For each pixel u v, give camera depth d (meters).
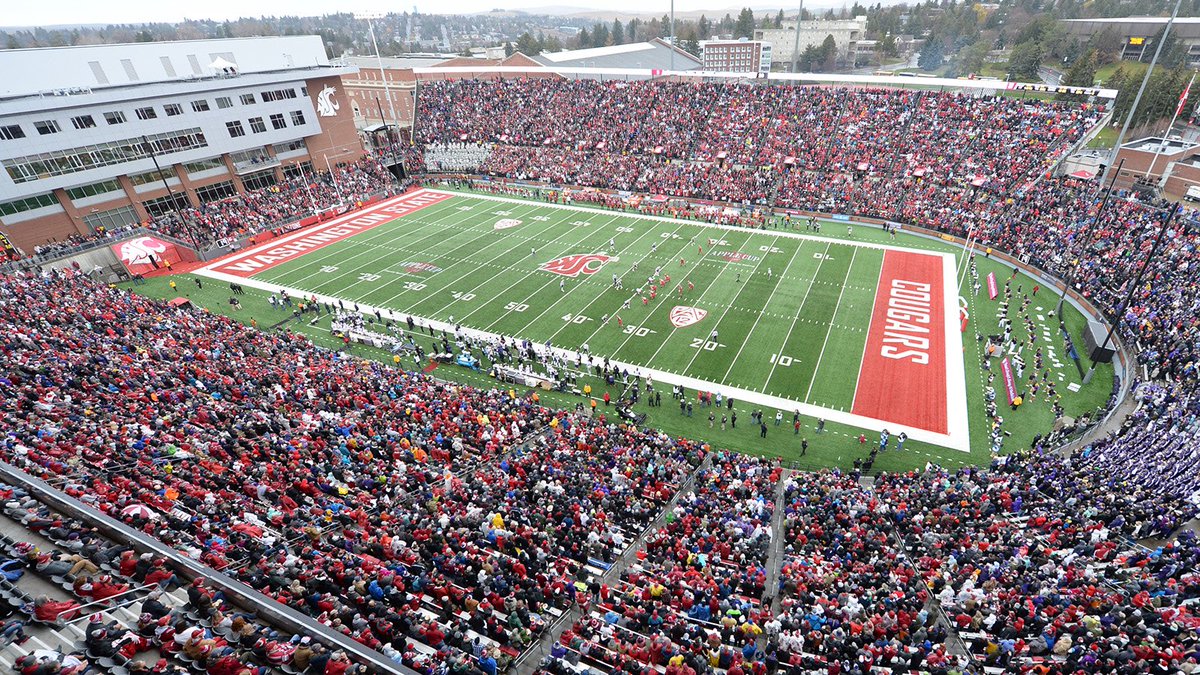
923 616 17.00
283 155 74.88
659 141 77.50
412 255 58.53
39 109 53.06
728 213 65.25
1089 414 32.50
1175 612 16.58
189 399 28.20
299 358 37.19
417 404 31.61
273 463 22.89
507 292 49.97
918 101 69.69
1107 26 116.25
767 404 35.34
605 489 24.31
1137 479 25.55
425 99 93.50
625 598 18.19
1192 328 35.03
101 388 27.45
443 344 42.16
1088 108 61.81
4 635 11.12
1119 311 39.50
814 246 57.28
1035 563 20.16
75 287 43.94
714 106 78.25
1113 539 21.23
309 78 74.94
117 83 64.31
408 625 15.03
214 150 67.00
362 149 84.56
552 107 86.19
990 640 16.44
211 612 12.84
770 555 21.66
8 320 35.44
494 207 72.94
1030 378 36.50
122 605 12.62
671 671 13.95
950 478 28.31
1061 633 16.20
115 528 14.91
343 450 25.05
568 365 39.72
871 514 23.38
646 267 53.81
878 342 40.91
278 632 12.96
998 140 63.06
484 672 14.17
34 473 17.77
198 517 17.78
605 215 68.44
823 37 172.50
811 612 17.03
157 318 40.00
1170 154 62.69
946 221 58.25
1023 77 113.06
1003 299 45.81
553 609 17.58
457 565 18.09
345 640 12.70
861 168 66.44
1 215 52.69
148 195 62.53
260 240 63.53
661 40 143.62
